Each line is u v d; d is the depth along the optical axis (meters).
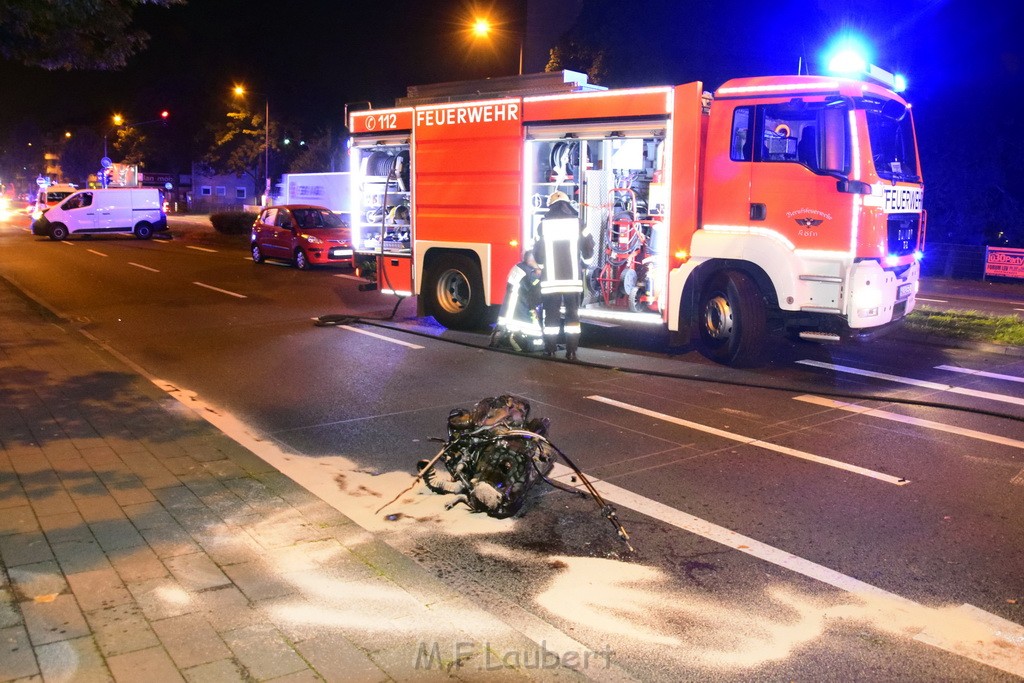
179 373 9.60
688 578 4.49
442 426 7.42
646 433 7.18
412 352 10.83
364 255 13.62
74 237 34.84
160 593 4.09
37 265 22.70
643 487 5.88
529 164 11.08
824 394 8.55
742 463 6.39
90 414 7.56
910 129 10.17
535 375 9.47
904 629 3.98
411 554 4.76
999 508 5.50
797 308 9.28
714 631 3.95
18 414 7.53
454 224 11.98
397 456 6.57
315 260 21.44
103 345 11.17
